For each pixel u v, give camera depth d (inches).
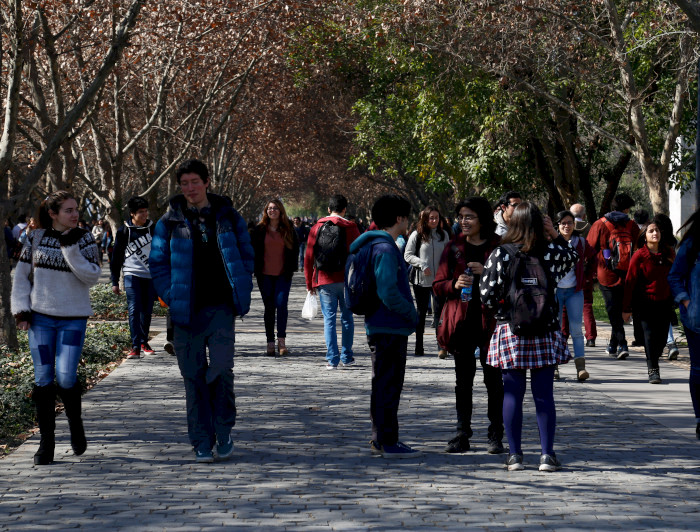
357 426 322.0
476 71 935.7
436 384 415.2
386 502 225.5
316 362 491.5
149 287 513.0
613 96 885.8
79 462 268.2
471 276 271.7
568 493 233.9
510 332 256.2
